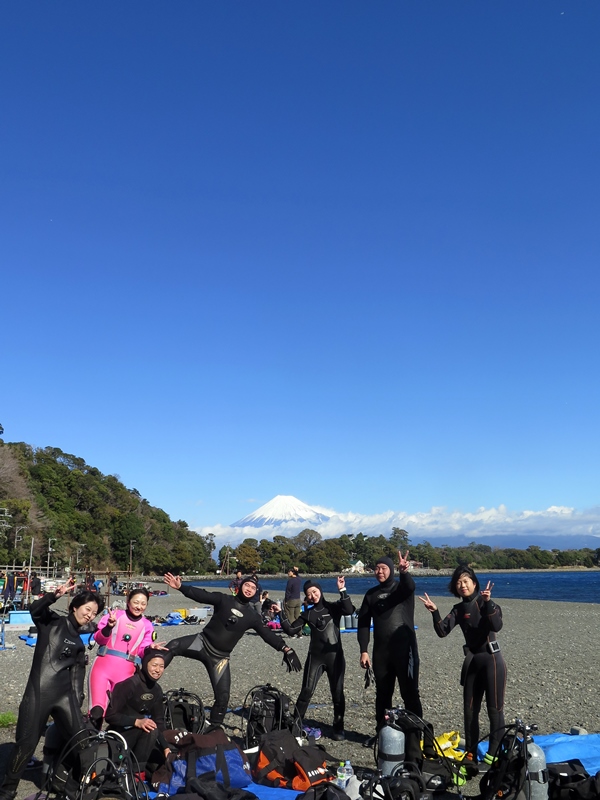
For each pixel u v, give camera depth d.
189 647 6.29
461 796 4.96
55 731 5.08
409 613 6.44
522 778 4.51
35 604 4.90
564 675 10.96
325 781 4.78
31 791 5.27
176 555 116.19
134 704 5.20
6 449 68.56
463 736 6.96
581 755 5.61
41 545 62.38
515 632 19.14
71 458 119.19
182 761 4.92
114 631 5.95
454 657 13.44
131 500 117.56
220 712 6.19
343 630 18.91
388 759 4.93
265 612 18.38
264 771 5.25
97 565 92.31
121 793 4.24
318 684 10.44
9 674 11.41
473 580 5.92
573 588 78.94
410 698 6.29
